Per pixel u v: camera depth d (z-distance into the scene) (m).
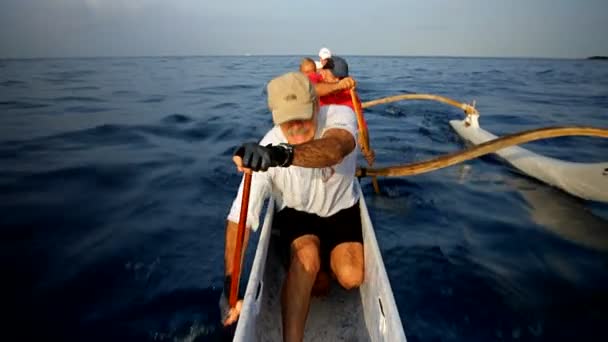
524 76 24.75
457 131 7.36
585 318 2.39
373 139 6.89
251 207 1.95
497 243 3.30
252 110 9.55
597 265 2.97
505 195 4.36
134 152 5.63
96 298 2.52
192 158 5.39
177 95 12.43
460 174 5.02
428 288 2.67
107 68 29.41
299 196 2.02
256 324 1.77
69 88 14.19
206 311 2.40
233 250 1.95
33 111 8.96
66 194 4.06
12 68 28.97
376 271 1.83
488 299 2.56
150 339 2.19
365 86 16.39
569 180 4.40
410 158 5.80
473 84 18.14
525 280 2.77
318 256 1.96
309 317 2.07
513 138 3.86
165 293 2.57
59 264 2.86
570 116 9.62
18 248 3.04
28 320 2.32
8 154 5.36
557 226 3.61
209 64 38.34
